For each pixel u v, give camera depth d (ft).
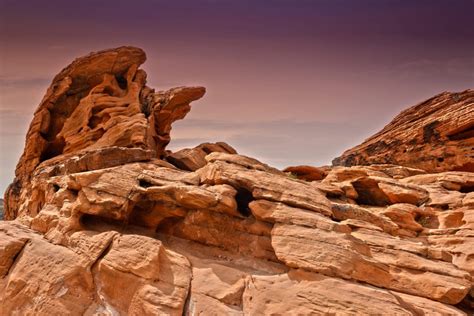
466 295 46.42
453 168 106.01
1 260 61.26
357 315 41.19
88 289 53.78
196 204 60.13
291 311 43.57
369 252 50.19
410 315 40.22
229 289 49.75
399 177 94.68
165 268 52.90
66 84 115.34
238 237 59.62
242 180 59.77
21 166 119.85
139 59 122.01
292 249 49.62
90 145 104.83
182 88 115.96
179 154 97.04
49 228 66.95
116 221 65.98
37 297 54.13
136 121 102.32
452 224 63.87
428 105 124.98
